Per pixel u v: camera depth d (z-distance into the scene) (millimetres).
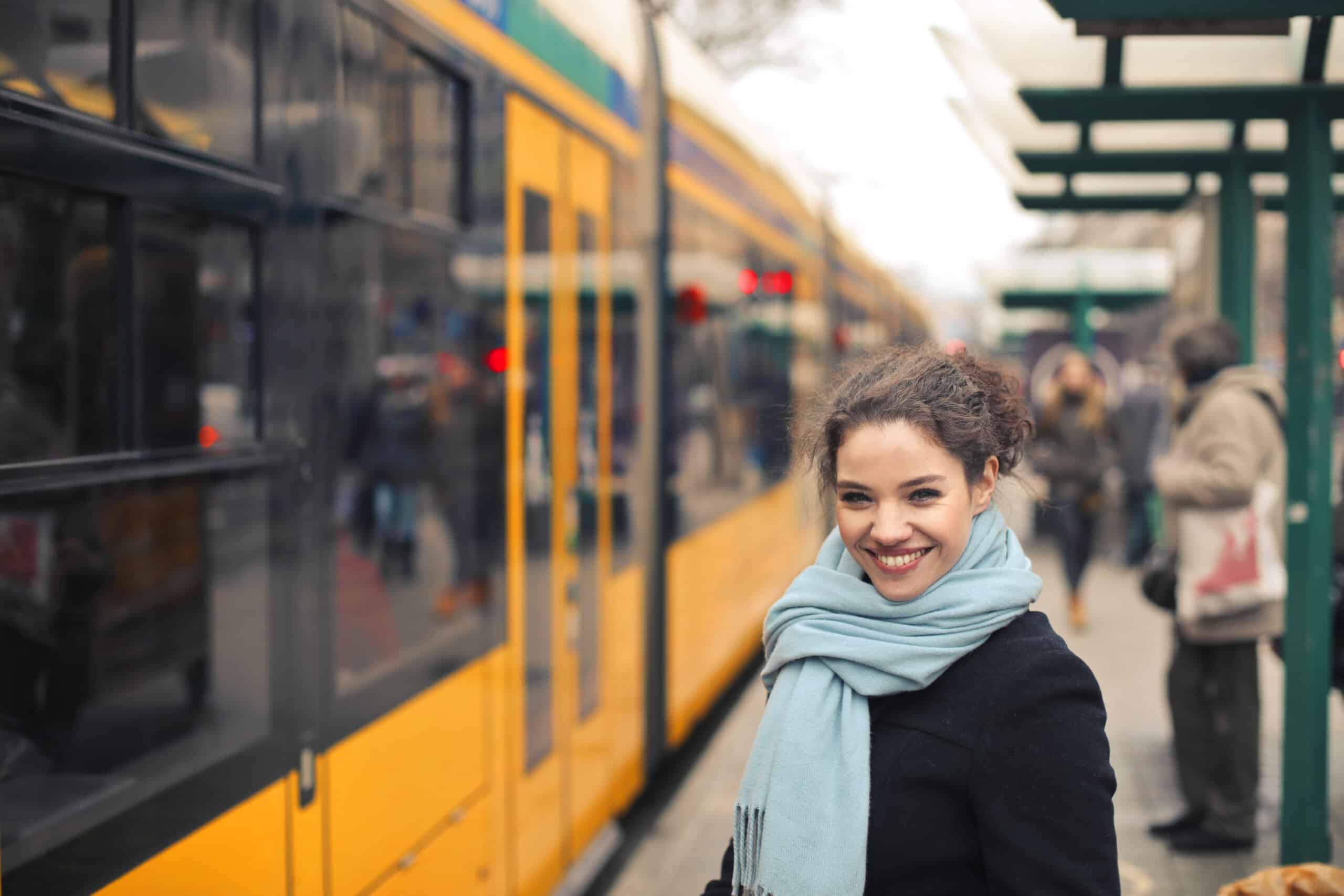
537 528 4219
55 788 1957
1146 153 5656
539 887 4152
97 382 2078
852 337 13484
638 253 5586
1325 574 4051
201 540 2318
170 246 2236
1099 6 3373
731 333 7496
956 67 5488
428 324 3350
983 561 1870
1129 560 12883
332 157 2809
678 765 7020
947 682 1790
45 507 1955
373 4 3014
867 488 1816
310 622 2666
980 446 1829
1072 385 10008
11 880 1868
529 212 4176
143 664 2150
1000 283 16891
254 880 2428
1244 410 4906
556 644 4402
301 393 2652
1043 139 5688
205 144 2328
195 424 2311
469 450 3633
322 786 2684
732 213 7512
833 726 1818
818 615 1885
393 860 3010
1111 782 1722
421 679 3205
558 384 4480
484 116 3764
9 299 1903
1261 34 3590
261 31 2504
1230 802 5168
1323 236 3988
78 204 2029
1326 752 4090
